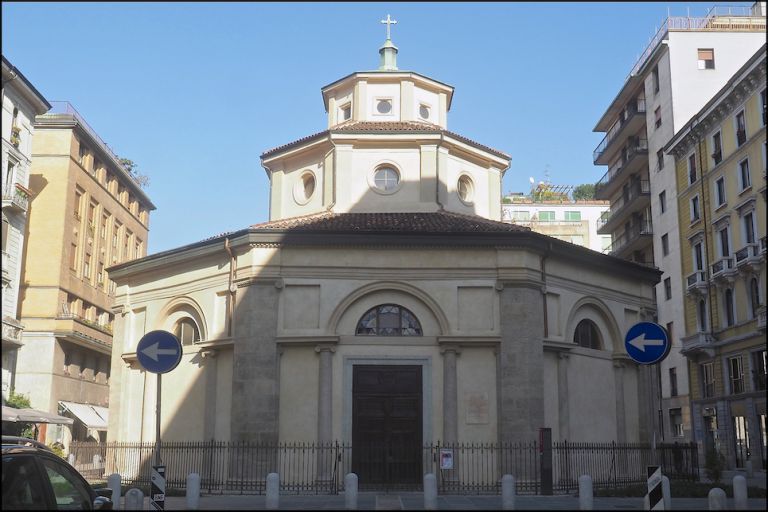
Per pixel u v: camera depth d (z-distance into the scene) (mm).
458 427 22484
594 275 26500
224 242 24125
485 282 23391
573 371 24891
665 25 56375
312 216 27016
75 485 14414
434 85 31750
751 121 42438
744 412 42531
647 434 26719
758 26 56250
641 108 60375
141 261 26875
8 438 13406
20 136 42781
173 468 24562
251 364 22766
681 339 48812
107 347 54312
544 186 111750
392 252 23625
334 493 21172
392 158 28266
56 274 49344
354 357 22922
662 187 55312
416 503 17156
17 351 45500
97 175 56812
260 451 22156
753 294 42594
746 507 14117
